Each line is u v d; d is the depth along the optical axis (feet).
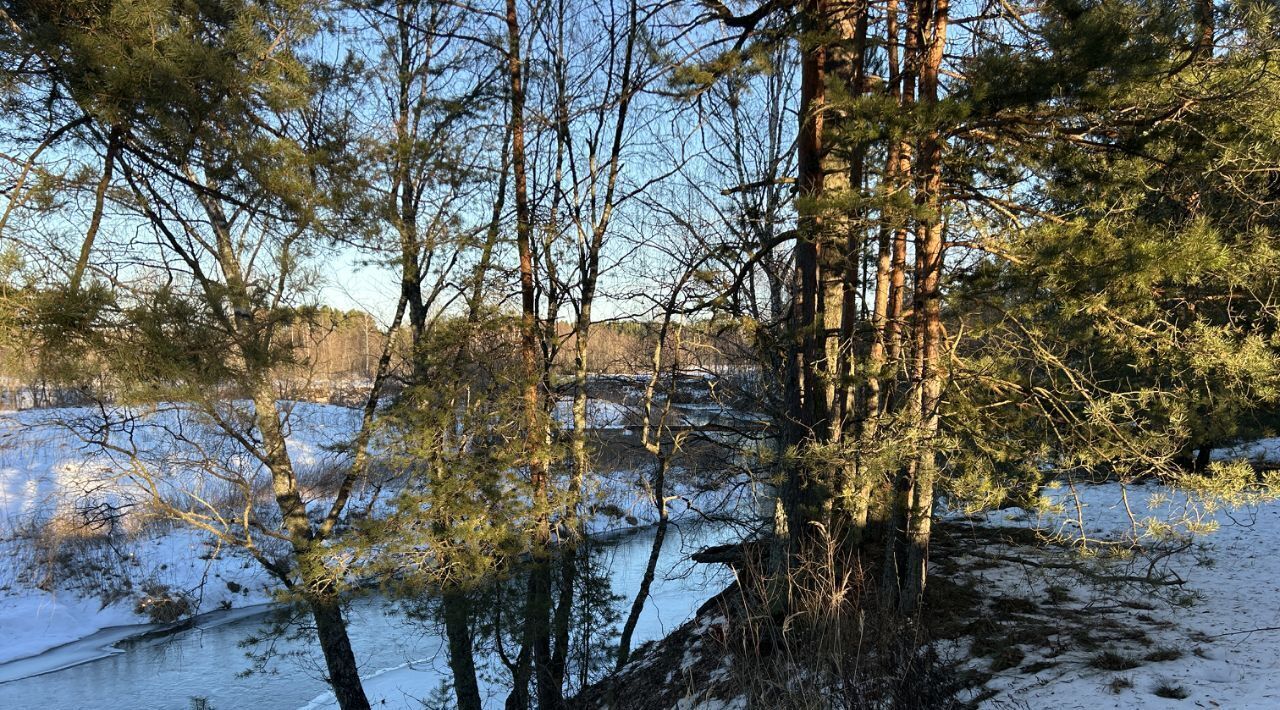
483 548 28.78
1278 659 14.74
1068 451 19.65
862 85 23.98
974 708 15.07
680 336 32.89
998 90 16.78
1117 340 19.70
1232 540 27.17
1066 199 20.92
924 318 20.20
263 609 50.08
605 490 34.09
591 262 34.68
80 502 49.73
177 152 21.07
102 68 18.30
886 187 18.83
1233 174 17.88
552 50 37.01
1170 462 18.92
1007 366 20.86
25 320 18.03
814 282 22.95
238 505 48.75
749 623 20.29
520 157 32.45
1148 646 17.06
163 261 27.12
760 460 24.77
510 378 29.66
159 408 23.70
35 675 41.11
